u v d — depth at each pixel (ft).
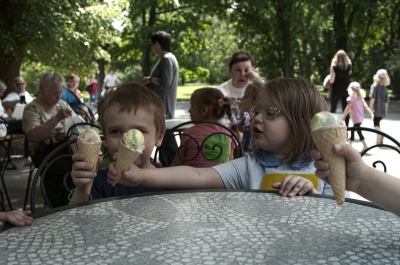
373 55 111.14
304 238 4.14
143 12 85.66
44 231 4.38
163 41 23.26
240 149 11.57
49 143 14.90
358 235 4.22
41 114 15.57
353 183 4.07
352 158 3.91
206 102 12.96
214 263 3.59
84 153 5.23
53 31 32.24
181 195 5.67
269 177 6.72
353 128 9.51
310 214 4.86
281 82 6.71
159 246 3.95
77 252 3.84
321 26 81.97
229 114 13.30
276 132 6.56
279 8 78.18
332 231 4.33
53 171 12.82
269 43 88.84
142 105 6.49
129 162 5.22
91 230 4.39
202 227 4.44
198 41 92.22
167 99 23.40
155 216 4.81
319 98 6.70
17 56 33.47
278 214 4.87
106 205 5.25
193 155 11.75
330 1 73.20
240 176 6.84
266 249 3.88
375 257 3.72
